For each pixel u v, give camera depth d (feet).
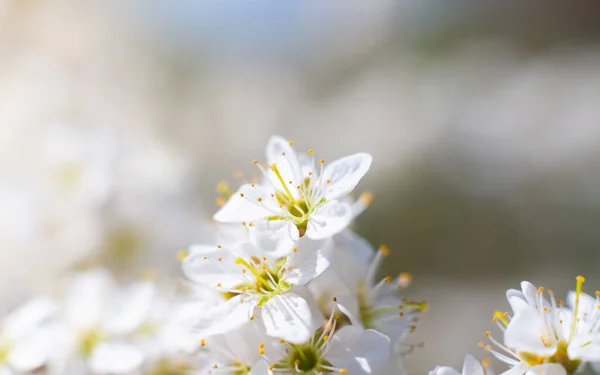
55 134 0.68
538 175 1.20
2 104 0.84
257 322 0.48
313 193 0.49
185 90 1.41
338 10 1.65
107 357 0.54
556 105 1.32
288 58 1.61
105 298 0.57
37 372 0.54
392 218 1.18
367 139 1.31
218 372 0.48
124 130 0.89
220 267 0.49
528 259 1.15
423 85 1.44
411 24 1.64
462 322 1.03
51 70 0.96
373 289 0.50
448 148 1.24
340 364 0.47
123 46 1.38
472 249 1.16
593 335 0.46
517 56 1.58
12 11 1.27
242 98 1.45
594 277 1.11
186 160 0.80
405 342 0.52
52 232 0.63
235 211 0.49
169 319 0.55
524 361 0.46
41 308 0.55
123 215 0.64
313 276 0.47
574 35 1.64
